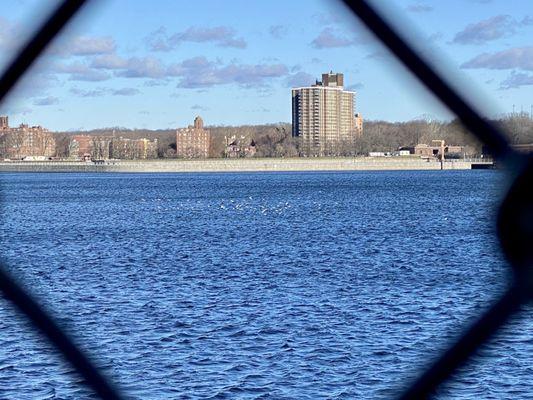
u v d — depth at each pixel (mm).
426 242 91062
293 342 38188
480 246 85250
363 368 33438
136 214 148125
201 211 153375
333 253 80250
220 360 34969
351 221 124625
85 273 66375
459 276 61188
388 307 47656
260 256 77875
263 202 178500
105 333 40531
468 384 30469
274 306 48156
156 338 39344
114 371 33156
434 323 42438
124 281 60469
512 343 35094
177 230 111938
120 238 100812
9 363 33844
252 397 29859
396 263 71062
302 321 43219
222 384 31406
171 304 49250
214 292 53938
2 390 30547
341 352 36094
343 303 49125
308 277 61594
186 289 55531
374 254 79125
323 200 182875
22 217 142750
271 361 34812
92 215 146750
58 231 112938
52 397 29766
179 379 32094
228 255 79062
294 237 99000
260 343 38094
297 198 191875
